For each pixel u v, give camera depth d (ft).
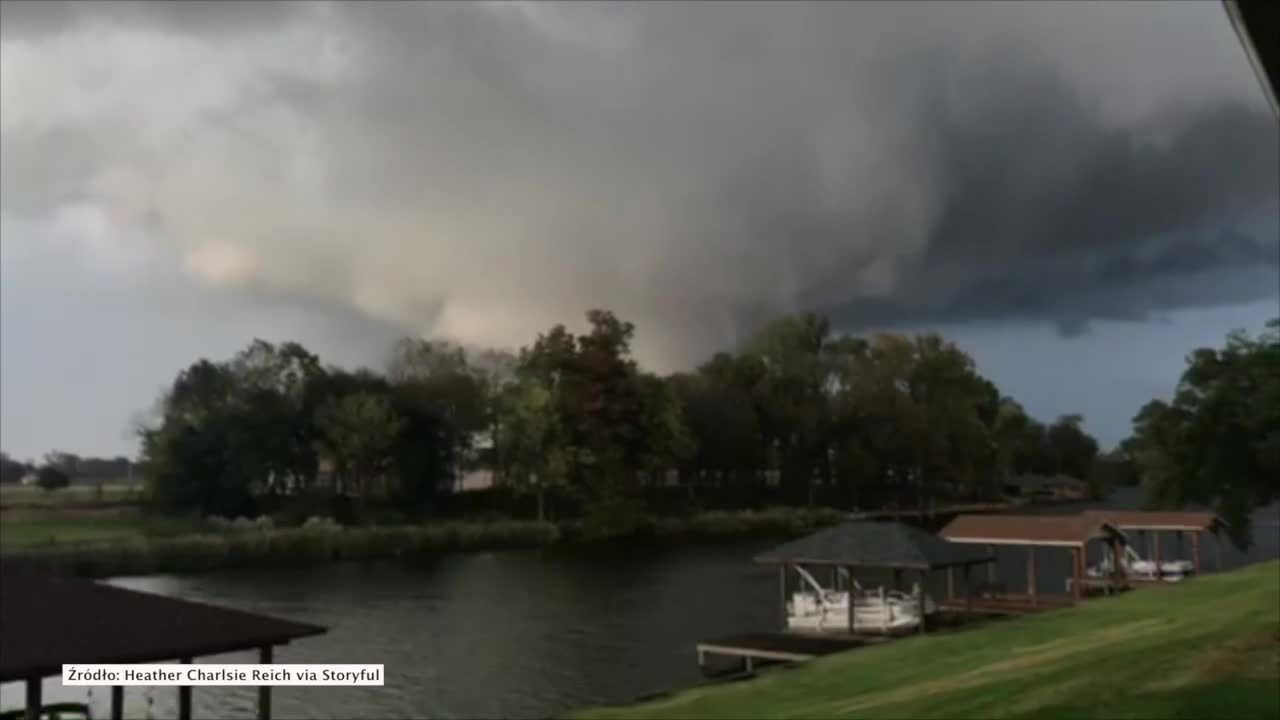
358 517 311.27
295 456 323.78
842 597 140.46
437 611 177.37
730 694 84.53
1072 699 58.44
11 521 296.10
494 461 355.97
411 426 336.08
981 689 68.28
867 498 433.89
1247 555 236.84
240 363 344.69
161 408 345.51
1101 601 129.39
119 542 244.83
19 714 81.66
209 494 311.88
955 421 419.95
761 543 306.35
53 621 61.00
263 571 242.37
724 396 396.78
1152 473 115.85
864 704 71.00
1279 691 52.80
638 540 317.83
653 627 158.20
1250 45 15.33
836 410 412.77
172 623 63.87
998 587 159.33
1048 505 483.10
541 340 345.72
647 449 346.54
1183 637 79.71
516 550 288.10
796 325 423.64
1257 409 103.19
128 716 104.63
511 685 118.73
